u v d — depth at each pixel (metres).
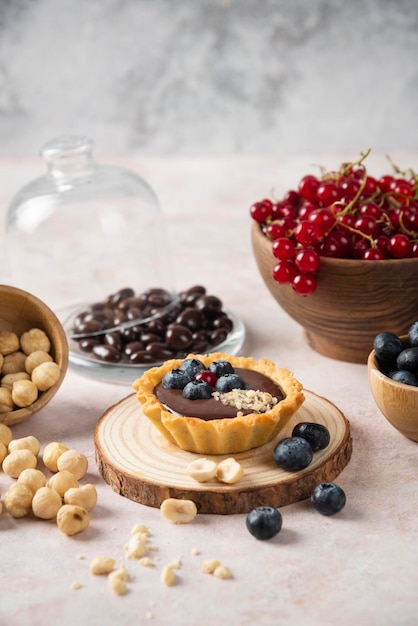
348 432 0.63
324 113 1.54
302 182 0.72
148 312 0.79
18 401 0.66
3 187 1.33
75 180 0.84
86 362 0.75
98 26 1.51
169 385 0.63
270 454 0.61
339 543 0.56
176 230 1.09
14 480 0.62
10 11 1.50
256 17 1.49
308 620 0.51
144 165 1.51
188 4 1.49
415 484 0.60
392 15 1.46
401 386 0.60
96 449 0.62
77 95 1.56
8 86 1.55
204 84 1.55
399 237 0.68
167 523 0.58
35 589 0.54
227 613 0.52
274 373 0.65
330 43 1.49
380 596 0.52
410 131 1.54
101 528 0.58
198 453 0.62
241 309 0.85
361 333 0.70
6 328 0.70
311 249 0.67
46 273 0.83
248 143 1.58
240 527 0.57
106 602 0.53
